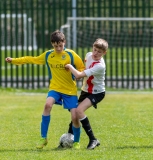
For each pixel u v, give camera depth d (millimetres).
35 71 60906
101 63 22953
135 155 21688
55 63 23172
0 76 48750
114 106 36156
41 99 40500
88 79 23047
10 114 32781
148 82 52719
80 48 61281
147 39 58062
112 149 22953
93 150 22766
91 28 57750
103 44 22688
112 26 55438
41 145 23156
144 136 25828
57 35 22719
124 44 62406
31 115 32406
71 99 23203
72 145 23656
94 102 23078
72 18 50844
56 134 26641
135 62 65125
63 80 23219
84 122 23000
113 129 27672
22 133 26844
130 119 30578
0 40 48719
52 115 32500
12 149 23266
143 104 37094
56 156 21562
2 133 26797
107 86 49125
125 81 53000
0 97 41969
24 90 47125
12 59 23844
